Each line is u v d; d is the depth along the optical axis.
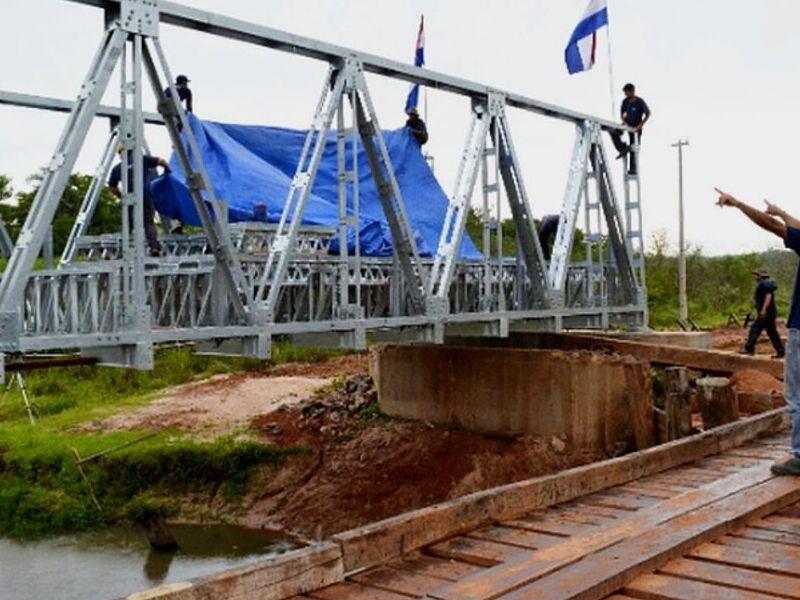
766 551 6.38
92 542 15.65
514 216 14.94
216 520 16.41
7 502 17.14
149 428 20.02
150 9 9.06
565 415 15.14
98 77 8.68
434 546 6.86
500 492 7.53
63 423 21.31
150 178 12.09
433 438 16.56
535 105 15.16
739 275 45.59
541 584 5.50
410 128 16.39
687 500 7.49
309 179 11.00
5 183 29.09
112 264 9.08
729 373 15.77
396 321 12.02
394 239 12.46
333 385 21.81
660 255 46.44
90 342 8.58
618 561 5.88
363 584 6.09
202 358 29.30
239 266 10.05
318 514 15.80
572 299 16.98
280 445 17.89
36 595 12.95
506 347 17.36
